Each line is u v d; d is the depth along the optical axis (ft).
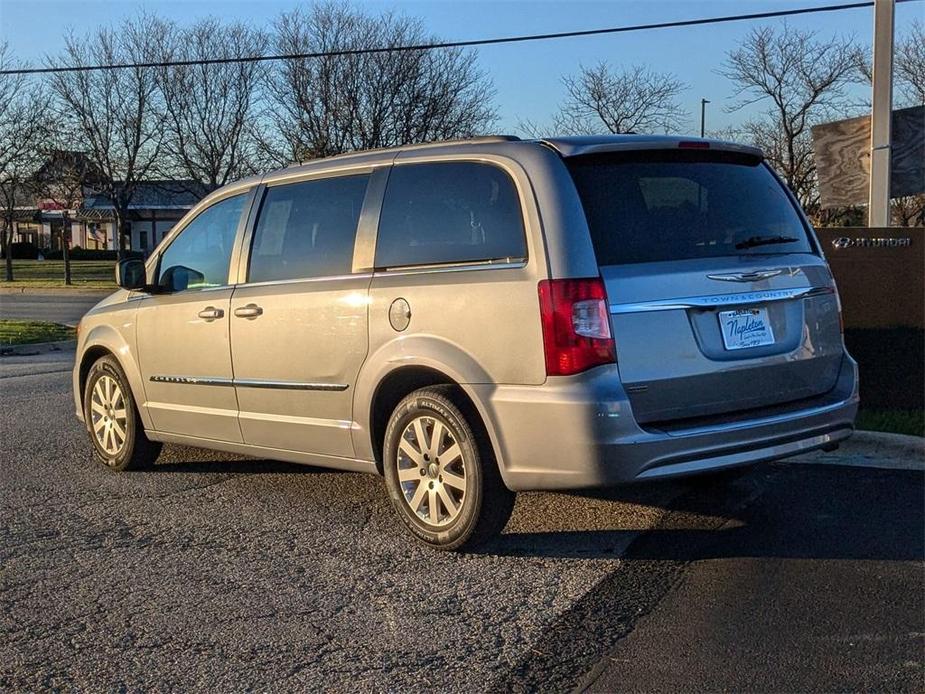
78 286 128.26
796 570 15.28
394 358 16.29
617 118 112.06
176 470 22.61
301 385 18.01
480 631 13.30
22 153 118.52
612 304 14.42
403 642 13.00
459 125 117.08
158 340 20.95
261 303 18.61
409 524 16.67
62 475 22.27
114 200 124.57
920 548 16.15
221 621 13.78
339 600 14.48
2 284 131.75
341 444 17.66
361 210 17.52
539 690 11.60
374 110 114.11
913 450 21.77
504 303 14.92
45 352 52.95
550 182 14.94
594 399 14.14
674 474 14.65
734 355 15.34
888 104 28.48
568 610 13.93
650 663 12.23
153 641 13.15
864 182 29.43
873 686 11.53
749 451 15.28
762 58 100.83
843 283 26.76
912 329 26.00
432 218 16.40
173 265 21.31
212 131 120.98
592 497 19.45
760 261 15.92
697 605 13.99
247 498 20.04
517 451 14.92
